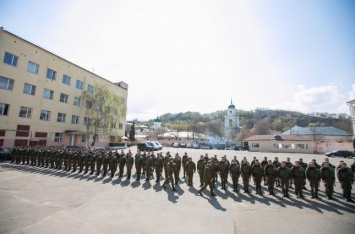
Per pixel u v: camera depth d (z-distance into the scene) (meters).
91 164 14.78
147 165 12.98
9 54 23.62
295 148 41.53
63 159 16.62
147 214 7.35
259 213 7.59
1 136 22.61
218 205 8.45
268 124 87.25
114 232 5.91
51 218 6.82
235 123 77.12
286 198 9.59
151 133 78.19
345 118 82.75
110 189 10.73
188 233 5.95
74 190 10.37
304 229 6.28
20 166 17.48
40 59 27.30
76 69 33.31
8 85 23.55
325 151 41.78
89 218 6.88
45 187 10.82
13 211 7.38
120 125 45.41
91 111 33.03
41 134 27.05
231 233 5.98
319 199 9.45
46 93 28.22
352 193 10.69
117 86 44.59
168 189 10.98
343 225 6.59
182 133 75.94
